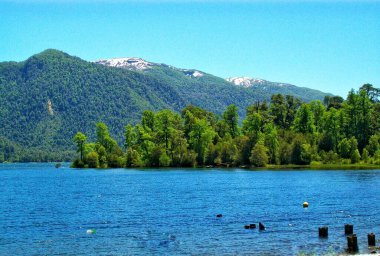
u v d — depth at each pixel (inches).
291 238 2121.1
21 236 2276.1
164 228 2421.3
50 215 2970.0
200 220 2642.7
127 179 6230.3
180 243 2060.8
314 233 2226.9
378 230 2305.6
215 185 4975.4
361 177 5679.1
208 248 1962.4
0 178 7751.0
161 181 5713.6
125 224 2568.9
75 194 4387.3
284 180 5452.8
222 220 2628.0
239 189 4466.0
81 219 2775.6
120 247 2010.3
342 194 3873.0
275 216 2736.2
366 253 1835.6
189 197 3843.5
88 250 1968.5
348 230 2174.0
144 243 2076.8
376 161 7795.3
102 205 3432.6
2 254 1929.1
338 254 1829.5
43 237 2244.1
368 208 3036.4
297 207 3105.3
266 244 2012.8
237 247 1968.5
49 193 4581.7
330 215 2760.8
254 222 2541.8
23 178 7564.0
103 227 2490.2
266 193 4040.4
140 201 3629.4
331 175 6087.6
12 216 2950.3
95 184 5590.6
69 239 2188.7
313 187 4534.9
